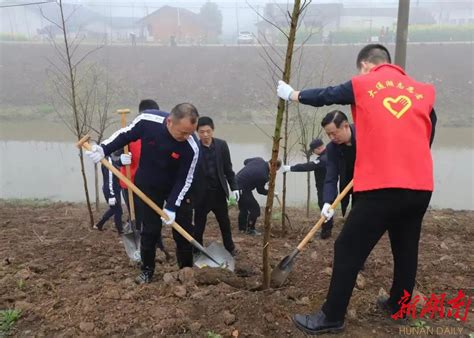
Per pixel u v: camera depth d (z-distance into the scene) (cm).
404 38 726
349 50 2623
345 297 315
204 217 512
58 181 1227
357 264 309
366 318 347
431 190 296
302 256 516
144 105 477
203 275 405
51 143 1761
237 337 320
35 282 406
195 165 388
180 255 434
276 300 361
